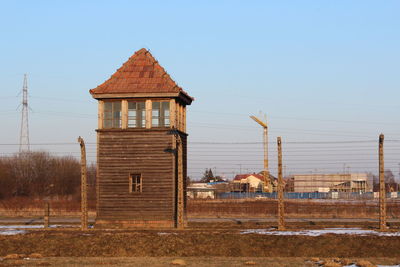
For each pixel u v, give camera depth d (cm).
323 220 6756
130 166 5822
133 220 5775
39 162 15588
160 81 5884
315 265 3756
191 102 6544
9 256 4300
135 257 4338
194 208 8281
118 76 5981
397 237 4806
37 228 5784
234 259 4122
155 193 5775
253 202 10150
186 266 3725
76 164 16275
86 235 5084
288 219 6994
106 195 5838
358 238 4775
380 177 5481
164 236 4966
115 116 5894
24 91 14938
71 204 9231
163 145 5791
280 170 5616
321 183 15462
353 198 12062
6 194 14312
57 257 4347
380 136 5519
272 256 4478
